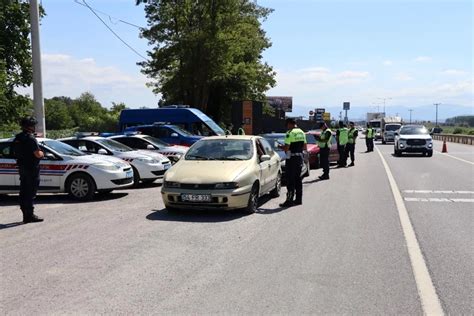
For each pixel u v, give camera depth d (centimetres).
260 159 1009
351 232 767
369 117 7562
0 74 2725
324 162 1537
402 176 1627
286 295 482
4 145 1154
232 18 3778
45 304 461
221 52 3644
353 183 1432
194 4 3712
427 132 2888
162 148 1664
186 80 3731
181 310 443
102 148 1406
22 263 599
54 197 1196
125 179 1180
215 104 4684
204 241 707
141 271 562
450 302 463
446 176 1619
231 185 889
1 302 468
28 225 841
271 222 849
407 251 650
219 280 528
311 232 768
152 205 1052
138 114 2338
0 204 1109
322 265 585
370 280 528
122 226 820
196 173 916
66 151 1187
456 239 719
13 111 3036
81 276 544
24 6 3206
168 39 3697
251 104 3222
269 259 611
